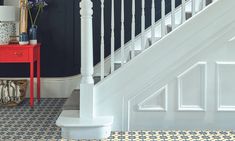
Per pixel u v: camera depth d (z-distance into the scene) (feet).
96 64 14.38
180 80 10.18
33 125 10.69
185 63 10.15
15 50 12.46
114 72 10.18
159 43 10.11
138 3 14.25
